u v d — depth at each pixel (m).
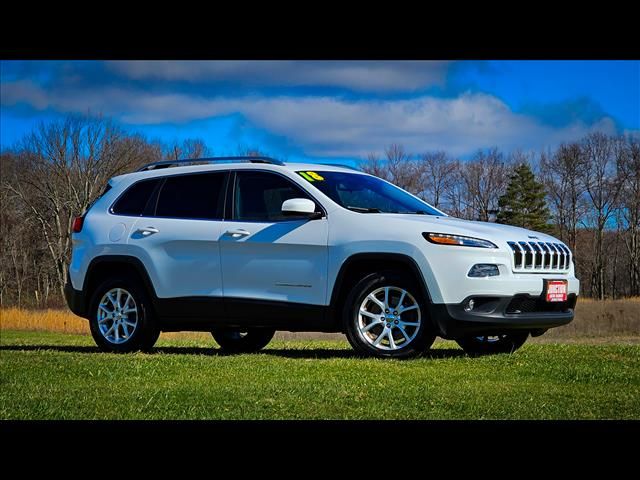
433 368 6.86
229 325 8.59
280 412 5.03
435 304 7.58
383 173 64.38
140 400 5.47
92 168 65.38
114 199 9.52
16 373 6.95
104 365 7.35
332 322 8.03
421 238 7.66
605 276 77.50
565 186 76.88
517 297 7.67
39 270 73.50
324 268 8.02
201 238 8.67
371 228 7.87
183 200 8.99
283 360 7.49
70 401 5.46
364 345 7.86
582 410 5.04
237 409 5.12
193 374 6.68
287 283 8.20
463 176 71.69
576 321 31.95
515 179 75.38
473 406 5.15
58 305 70.62
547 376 6.46
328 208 8.12
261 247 8.33
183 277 8.79
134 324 9.15
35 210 68.81
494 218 75.25
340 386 5.93
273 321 8.30
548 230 76.25
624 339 28.59
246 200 8.59
